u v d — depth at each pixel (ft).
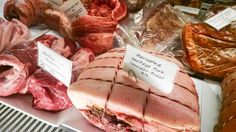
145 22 4.28
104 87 2.72
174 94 2.76
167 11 4.34
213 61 3.65
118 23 4.27
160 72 2.54
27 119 2.99
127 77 2.81
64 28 4.08
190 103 2.73
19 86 3.12
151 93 2.72
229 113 2.84
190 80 3.03
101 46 3.94
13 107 3.07
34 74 3.17
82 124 2.96
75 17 4.08
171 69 2.47
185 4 4.77
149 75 2.62
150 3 4.70
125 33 4.13
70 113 3.07
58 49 3.53
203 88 3.56
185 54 3.77
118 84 2.75
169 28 4.17
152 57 2.55
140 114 2.59
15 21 4.11
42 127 2.92
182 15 4.33
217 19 3.90
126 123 2.74
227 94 3.17
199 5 4.71
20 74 3.10
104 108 2.70
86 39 3.97
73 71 3.24
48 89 3.06
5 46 3.55
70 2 4.02
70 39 3.91
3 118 2.97
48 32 4.36
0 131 2.80
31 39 4.02
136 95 2.67
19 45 3.46
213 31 3.76
